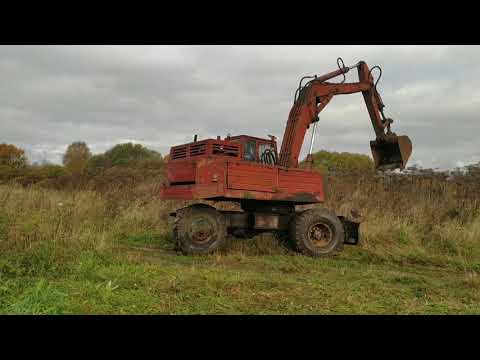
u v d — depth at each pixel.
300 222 10.27
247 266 8.44
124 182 20.08
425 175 17.52
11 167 25.75
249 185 9.84
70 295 5.11
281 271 8.07
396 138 11.87
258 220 10.55
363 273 7.98
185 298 5.48
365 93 12.28
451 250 10.98
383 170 12.20
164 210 14.10
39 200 12.55
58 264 6.61
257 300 5.59
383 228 12.02
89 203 13.34
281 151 11.34
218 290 5.92
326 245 10.39
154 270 6.73
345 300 5.74
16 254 6.79
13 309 4.39
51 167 26.50
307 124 11.48
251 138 10.69
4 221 9.23
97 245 8.00
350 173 18.70
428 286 7.04
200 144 10.11
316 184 10.64
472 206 14.43
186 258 9.10
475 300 6.16
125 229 12.27
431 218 13.77
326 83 11.67
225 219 10.43
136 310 4.85
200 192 9.73
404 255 10.24
